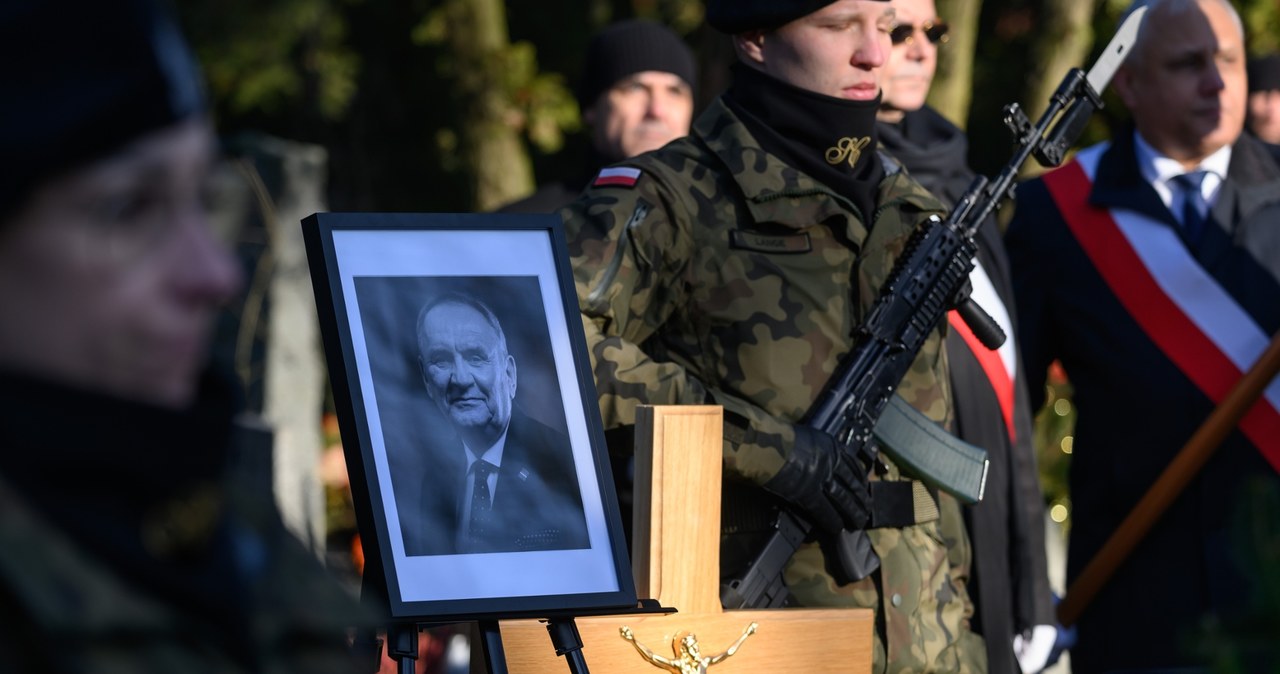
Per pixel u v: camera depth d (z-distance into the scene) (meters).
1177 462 8.19
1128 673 8.38
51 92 2.15
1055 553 12.61
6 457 2.13
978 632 7.03
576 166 26.42
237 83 23.84
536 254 4.58
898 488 5.84
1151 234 8.59
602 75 9.53
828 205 5.80
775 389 5.63
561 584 4.30
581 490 4.42
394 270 4.39
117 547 2.16
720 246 5.70
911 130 8.02
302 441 10.68
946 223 6.05
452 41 21.17
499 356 4.43
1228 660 2.50
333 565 2.88
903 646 5.70
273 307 10.43
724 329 5.67
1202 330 8.42
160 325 2.29
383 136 27.23
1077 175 8.86
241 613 2.29
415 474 4.24
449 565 4.20
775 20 5.84
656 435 4.88
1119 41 6.52
